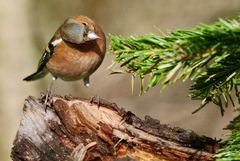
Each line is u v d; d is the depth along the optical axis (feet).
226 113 61.46
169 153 24.04
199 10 74.43
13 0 72.69
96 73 72.23
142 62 19.21
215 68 19.76
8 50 71.87
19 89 71.46
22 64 72.23
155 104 66.90
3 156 69.77
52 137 24.95
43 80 72.84
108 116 24.94
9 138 70.33
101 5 78.74
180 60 16.67
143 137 24.14
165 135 24.18
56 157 24.66
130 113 25.46
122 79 71.05
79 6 78.64
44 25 76.28
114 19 78.18
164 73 17.33
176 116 64.85
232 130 21.02
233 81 20.86
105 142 24.49
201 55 16.66
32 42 73.51
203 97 21.68
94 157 24.30
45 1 77.05
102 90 70.85
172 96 66.80
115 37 19.36
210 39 16.75
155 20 76.69
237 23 17.28
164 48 17.94
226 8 72.54
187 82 66.95
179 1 76.13
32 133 25.13
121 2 78.74
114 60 18.95
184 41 16.90
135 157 24.13
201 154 23.91
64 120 25.04
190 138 24.12
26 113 25.54
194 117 63.46
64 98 26.13
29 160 24.91
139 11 77.77
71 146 24.77
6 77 71.31
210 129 62.18
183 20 75.05
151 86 17.49
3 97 71.00
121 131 24.45
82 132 24.81
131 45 19.02
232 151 19.89
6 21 72.18
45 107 25.62
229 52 17.03
